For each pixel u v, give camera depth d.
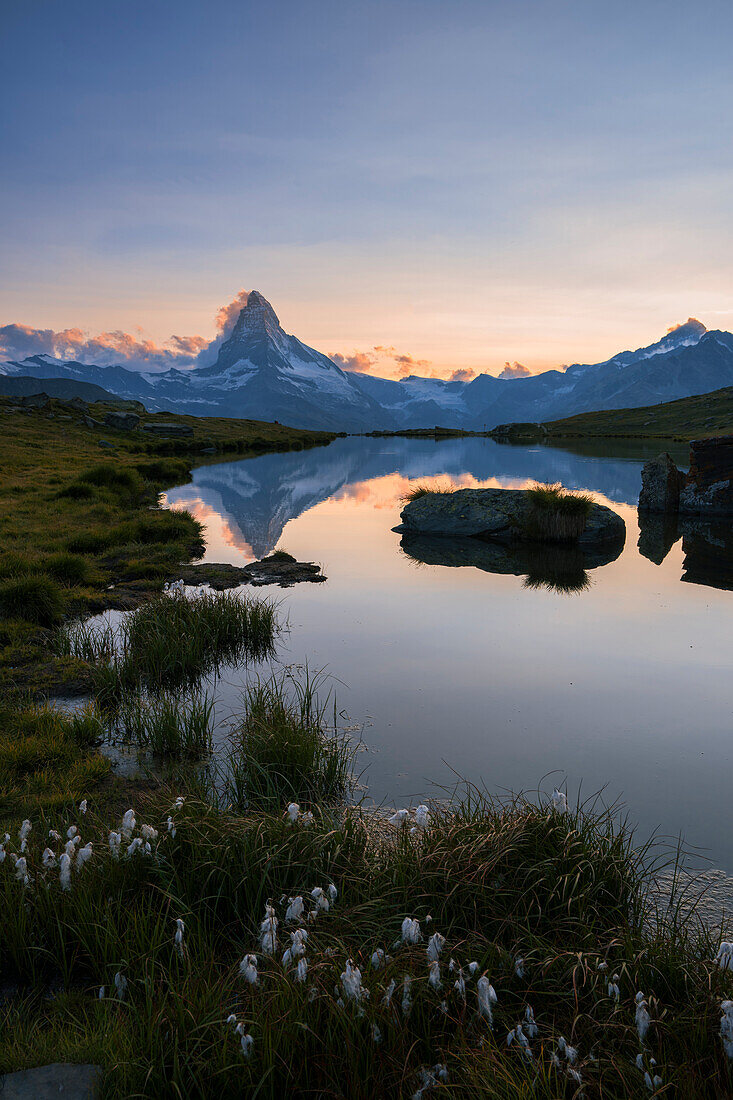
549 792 7.14
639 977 4.14
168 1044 3.72
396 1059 3.62
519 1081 3.45
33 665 10.93
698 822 6.56
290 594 16.16
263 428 134.38
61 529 22.09
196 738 8.30
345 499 37.47
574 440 122.19
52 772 7.37
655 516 30.11
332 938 4.48
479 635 12.92
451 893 4.79
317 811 6.51
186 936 4.69
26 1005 4.34
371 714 9.21
